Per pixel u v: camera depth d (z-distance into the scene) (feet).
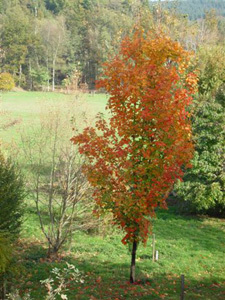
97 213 47.34
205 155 83.10
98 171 45.52
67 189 60.80
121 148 46.29
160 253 65.16
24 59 305.32
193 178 85.71
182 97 44.01
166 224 82.89
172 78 44.04
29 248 63.87
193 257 63.77
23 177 66.18
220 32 260.62
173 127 44.09
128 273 55.11
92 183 45.09
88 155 46.68
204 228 81.30
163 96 43.04
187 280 53.57
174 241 71.77
